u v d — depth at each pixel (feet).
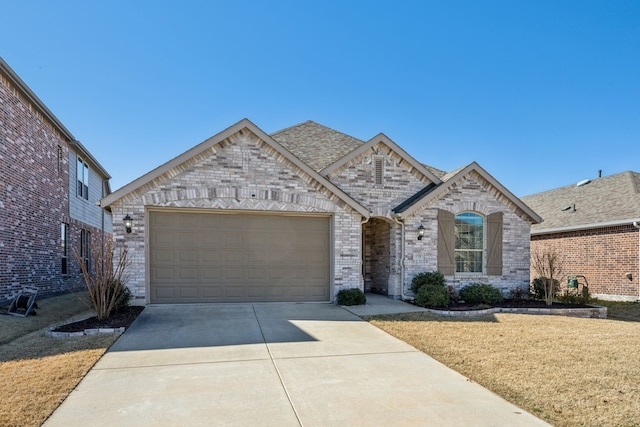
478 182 43.96
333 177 42.47
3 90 35.45
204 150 35.09
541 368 18.28
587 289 46.73
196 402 14.11
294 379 16.56
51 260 46.52
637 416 13.19
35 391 14.88
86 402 14.02
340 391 15.26
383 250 45.88
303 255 38.22
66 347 21.21
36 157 42.32
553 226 59.52
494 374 17.38
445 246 42.52
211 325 27.04
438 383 16.24
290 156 36.94
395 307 35.86
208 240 36.01
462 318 31.30
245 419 12.78
